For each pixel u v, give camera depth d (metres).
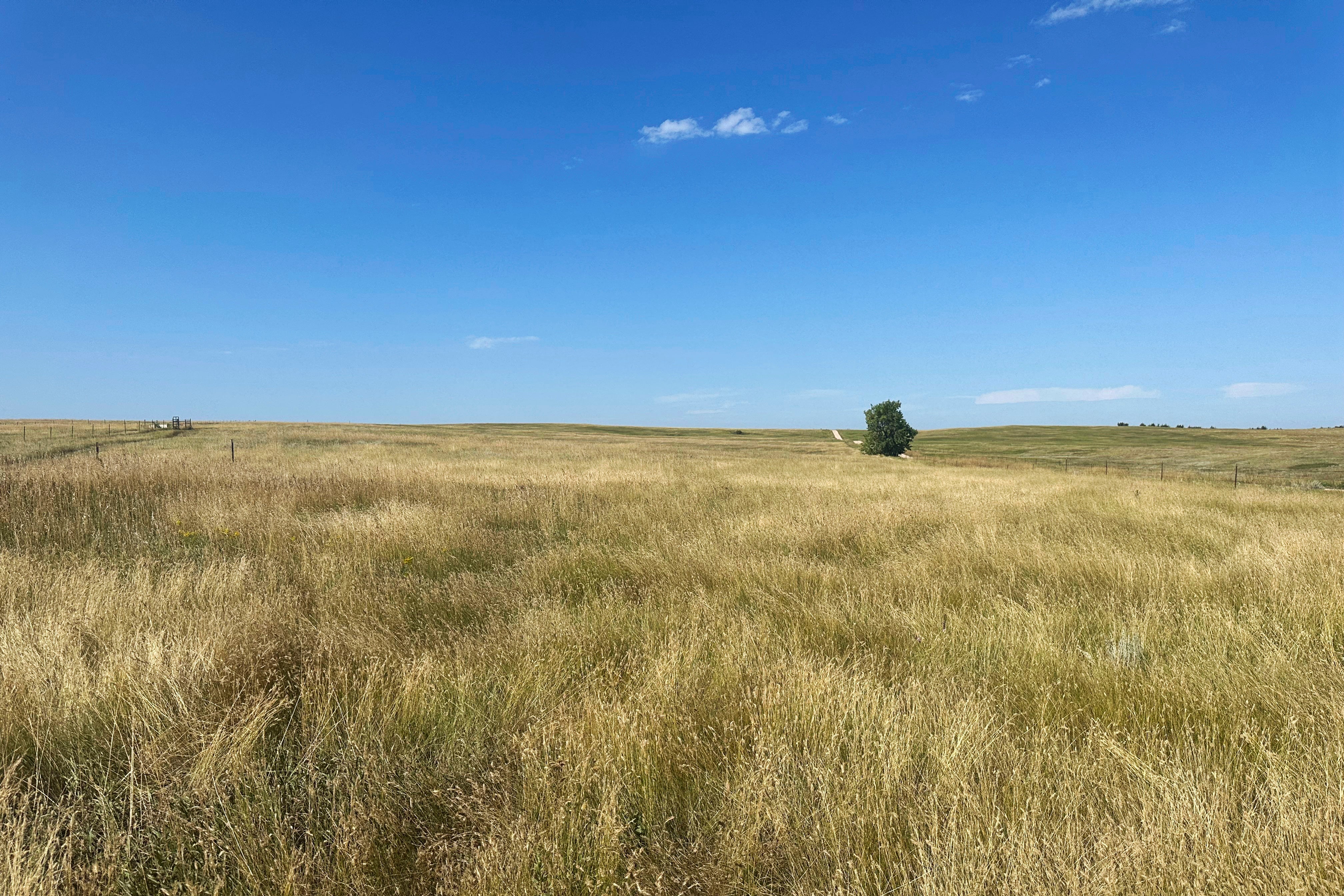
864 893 2.22
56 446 33.81
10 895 2.15
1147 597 6.06
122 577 6.28
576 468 24.39
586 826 2.59
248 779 2.83
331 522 9.47
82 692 3.40
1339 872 2.20
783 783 2.78
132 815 2.52
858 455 62.72
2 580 5.59
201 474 13.64
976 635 4.91
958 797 2.62
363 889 2.30
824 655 4.45
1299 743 3.13
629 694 3.64
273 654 4.16
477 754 3.10
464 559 7.97
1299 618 5.23
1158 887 2.18
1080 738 3.34
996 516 11.54
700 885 2.34
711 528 10.09
